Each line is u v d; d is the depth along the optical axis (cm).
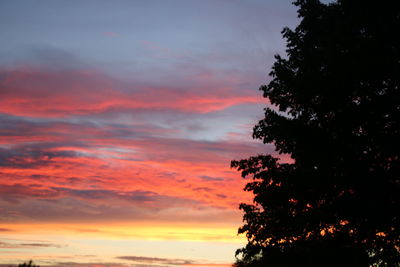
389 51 1947
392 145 1922
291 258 2144
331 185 2011
